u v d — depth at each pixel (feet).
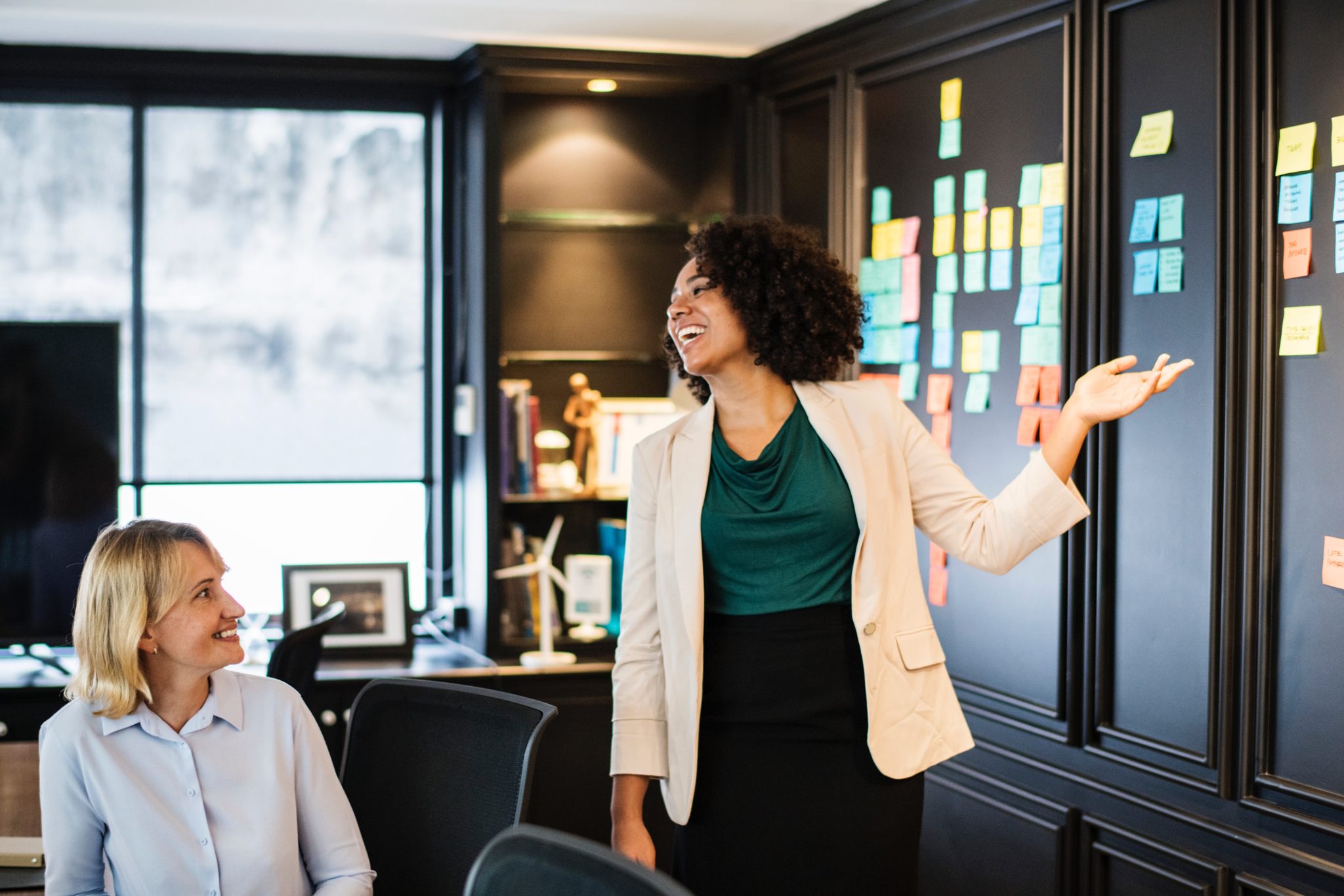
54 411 12.33
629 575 6.82
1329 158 7.69
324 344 14.02
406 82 13.61
